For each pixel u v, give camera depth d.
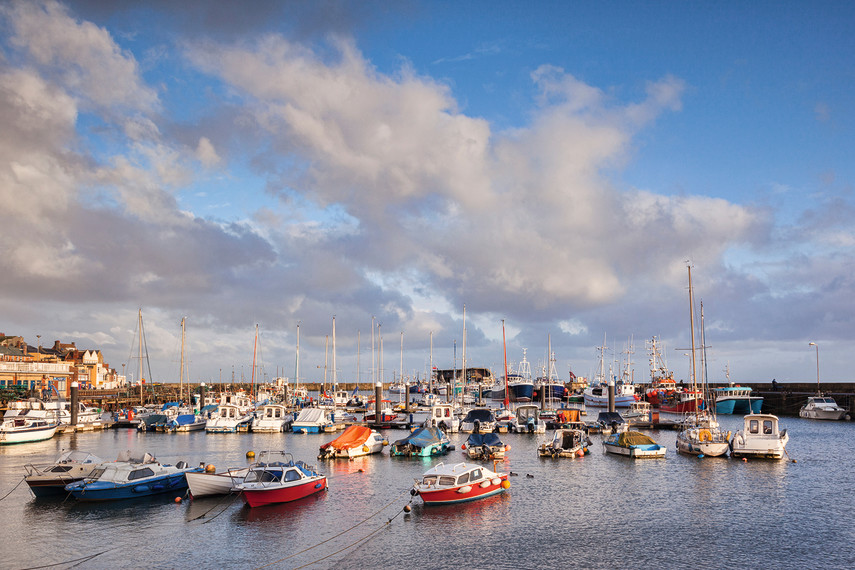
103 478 46.62
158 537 37.97
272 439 87.31
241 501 46.16
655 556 35.09
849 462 66.31
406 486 52.34
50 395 131.12
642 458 68.50
